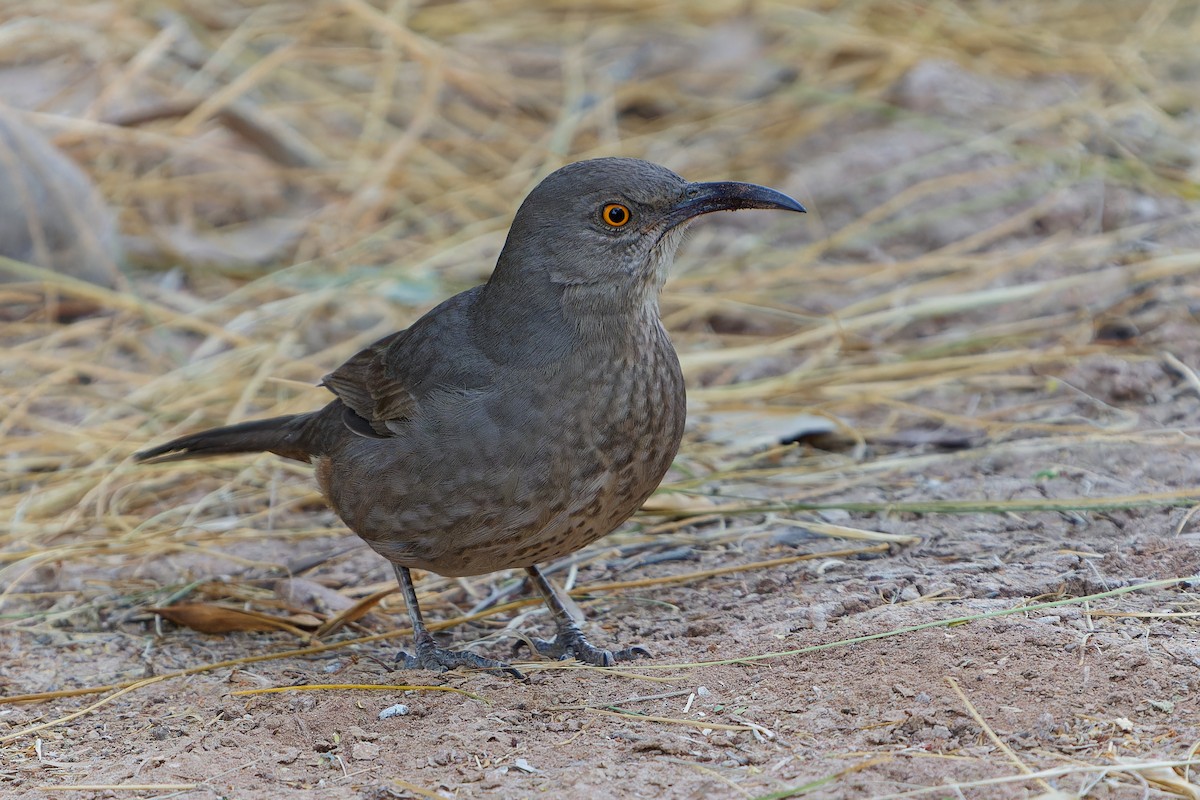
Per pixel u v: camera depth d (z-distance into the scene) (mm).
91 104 17562
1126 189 15508
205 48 18219
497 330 8188
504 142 17500
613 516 8242
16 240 14719
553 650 8570
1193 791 5957
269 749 7289
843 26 18344
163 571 10438
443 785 6629
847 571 9180
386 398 8477
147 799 6750
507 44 19875
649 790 6371
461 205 16062
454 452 8016
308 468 11984
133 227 16453
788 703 7242
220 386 12820
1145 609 7898
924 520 9938
